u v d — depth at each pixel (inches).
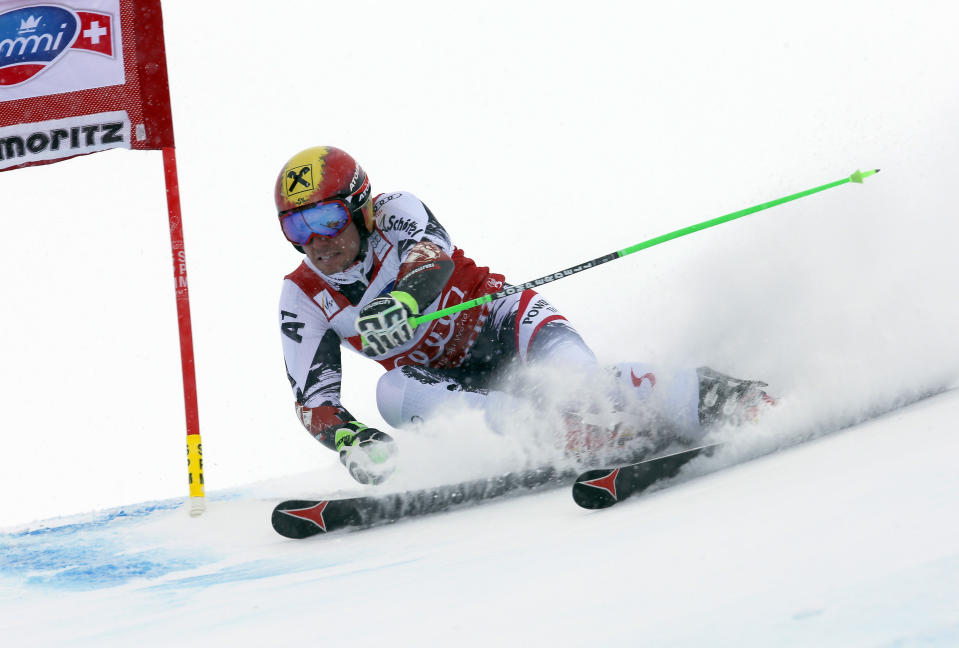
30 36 706.8
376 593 311.0
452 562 343.6
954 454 318.3
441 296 582.2
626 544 312.5
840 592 220.7
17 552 522.9
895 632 195.3
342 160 551.5
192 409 631.2
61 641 308.8
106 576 430.3
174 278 649.6
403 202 589.3
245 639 276.1
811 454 400.2
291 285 595.2
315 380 582.6
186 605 340.5
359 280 577.3
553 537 356.2
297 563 402.3
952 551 228.4
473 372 606.9
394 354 593.3
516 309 591.8
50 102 707.4
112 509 696.4
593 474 397.4
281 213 548.7
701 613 227.1
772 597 227.3
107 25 698.2
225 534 516.1
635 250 542.3
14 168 711.7
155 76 695.1
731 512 322.0
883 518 266.1
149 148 691.4
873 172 553.3
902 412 454.6
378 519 466.9
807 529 274.5
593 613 243.9
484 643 236.5
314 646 258.4
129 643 292.0
